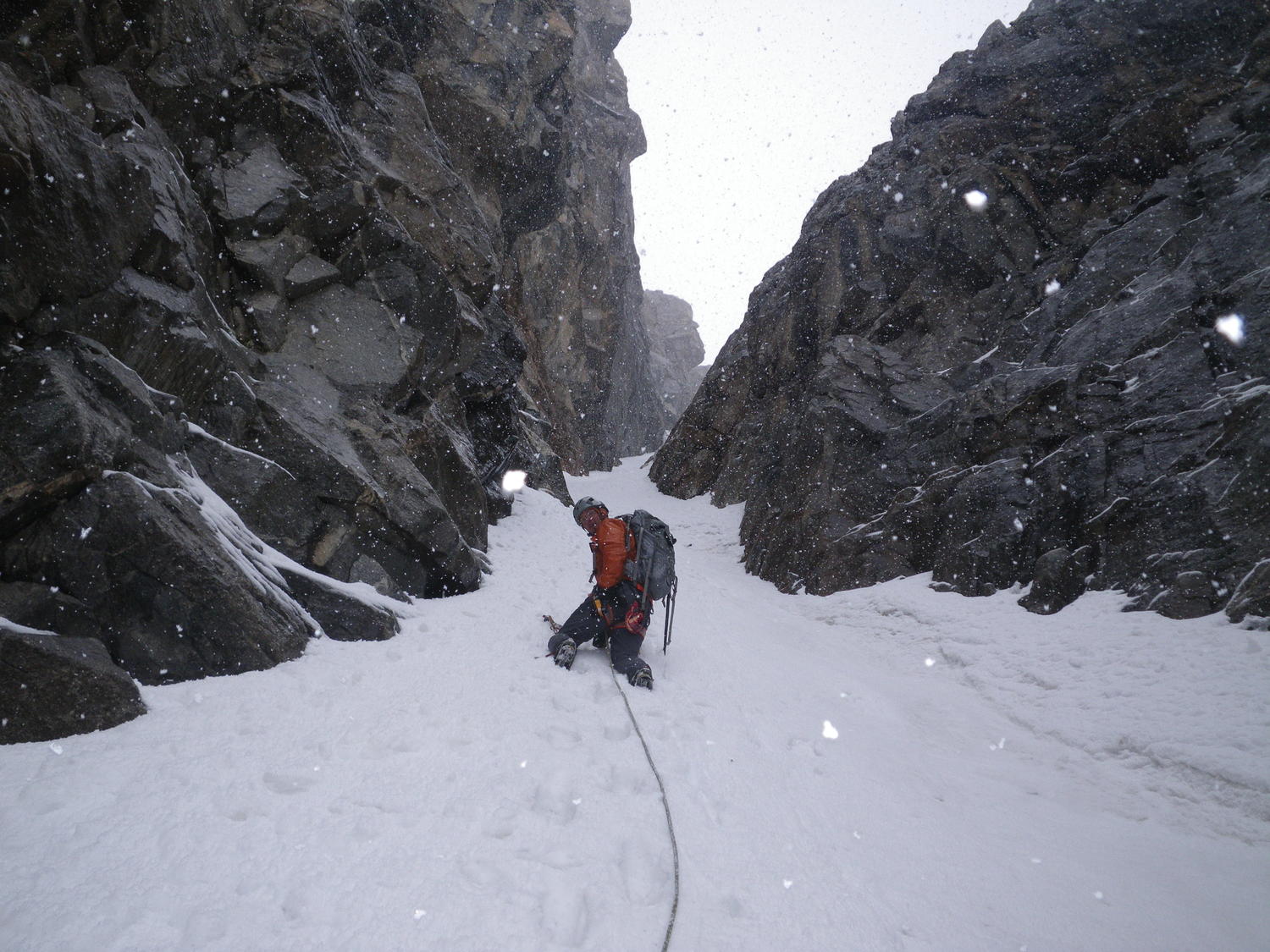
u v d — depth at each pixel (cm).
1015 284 1359
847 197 1859
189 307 464
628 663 422
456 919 183
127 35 524
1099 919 237
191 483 413
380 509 552
